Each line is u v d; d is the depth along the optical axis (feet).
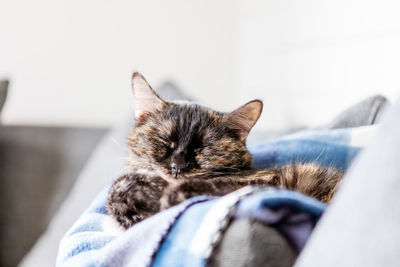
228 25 4.79
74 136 3.09
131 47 4.38
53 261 2.28
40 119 4.02
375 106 2.16
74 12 4.11
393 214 0.88
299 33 3.60
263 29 4.23
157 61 4.53
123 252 1.45
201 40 4.72
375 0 2.82
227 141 2.08
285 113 3.81
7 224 2.86
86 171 2.60
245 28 4.63
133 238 1.45
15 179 2.93
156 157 2.06
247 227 1.18
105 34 4.25
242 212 1.22
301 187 1.75
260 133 2.67
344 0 3.09
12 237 2.85
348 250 0.91
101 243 1.66
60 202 2.90
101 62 4.25
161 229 1.40
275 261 1.16
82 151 3.04
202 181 1.74
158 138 2.09
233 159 2.06
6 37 3.87
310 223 1.23
